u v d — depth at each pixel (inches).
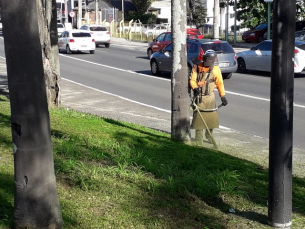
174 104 334.3
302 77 795.4
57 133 327.0
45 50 436.1
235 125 454.0
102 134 336.2
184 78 330.6
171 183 223.3
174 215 194.1
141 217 188.2
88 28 1539.1
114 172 238.7
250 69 861.2
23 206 159.6
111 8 2544.3
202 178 236.8
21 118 155.0
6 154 268.7
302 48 793.6
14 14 150.0
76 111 467.8
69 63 1040.8
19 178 159.0
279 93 181.8
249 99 596.1
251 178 257.4
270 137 187.8
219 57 762.2
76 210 189.2
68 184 222.2
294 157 346.9
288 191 187.6
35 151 157.9
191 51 765.3
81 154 274.5
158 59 828.0
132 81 764.0
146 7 2677.2
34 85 154.9
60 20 2369.6
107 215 187.3
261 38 1581.0
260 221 195.9
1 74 825.5
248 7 1699.1
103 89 680.4
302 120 470.0
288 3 178.2
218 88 347.6
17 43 151.3
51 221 163.5
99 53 1304.1
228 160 297.1
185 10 319.6
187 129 337.7
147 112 515.2
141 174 239.1
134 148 296.4
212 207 207.9
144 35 1985.7
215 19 1379.2
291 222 192.2
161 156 282.5
